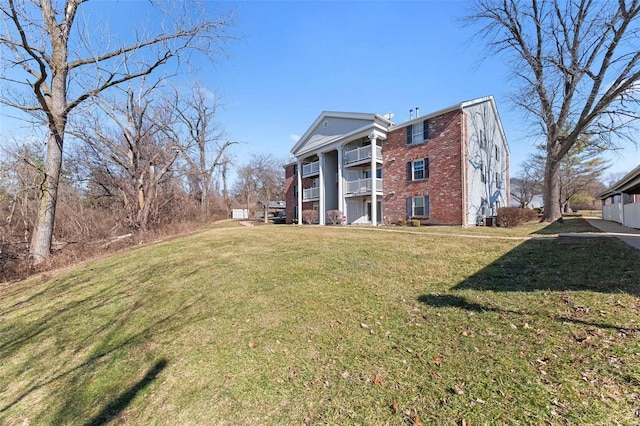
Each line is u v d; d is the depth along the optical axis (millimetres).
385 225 18625
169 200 21625
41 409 3012
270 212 47250
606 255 5934
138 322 4773
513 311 3785
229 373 3076
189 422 2479
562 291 4262
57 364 3875
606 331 3053
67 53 11141
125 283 7004
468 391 2408
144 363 3525
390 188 19562
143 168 17516
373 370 2852
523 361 2709
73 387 3279
